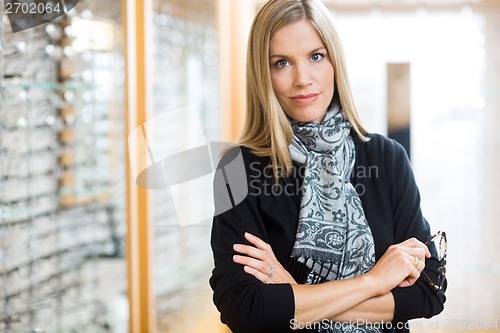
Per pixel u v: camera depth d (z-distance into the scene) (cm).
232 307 128
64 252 248
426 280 134
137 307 237
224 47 351
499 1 329
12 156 217
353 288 128
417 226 138
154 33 273
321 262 132
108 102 251
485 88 332
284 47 131
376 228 135
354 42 343
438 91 336
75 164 252
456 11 333
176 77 299
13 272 216
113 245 261
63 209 247
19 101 220
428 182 337
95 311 255
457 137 334
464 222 334
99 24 243
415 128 336
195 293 298
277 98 135
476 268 331
